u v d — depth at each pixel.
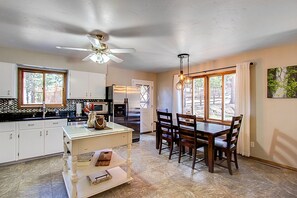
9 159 2.90
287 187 2.24
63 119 3.46
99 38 2.46
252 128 3.28
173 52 3.33
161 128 3.51
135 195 2.05
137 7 1.72
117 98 4.35
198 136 2.86
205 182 2.37
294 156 2.77
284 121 2.88
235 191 2.15
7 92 3.12
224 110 3.94
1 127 2.84
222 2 1.62
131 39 2.61
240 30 2.28
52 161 3.08
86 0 1.59
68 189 2.00
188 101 4.79
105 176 2.20
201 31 2.32
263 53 3.13
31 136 3.11
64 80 4.05
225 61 3.77
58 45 2.93
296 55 2.75
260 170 2.75
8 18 1.96
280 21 2.01
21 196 2.00
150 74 5.85
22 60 3.29
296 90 2.73
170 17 1.93
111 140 2.06
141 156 3.40
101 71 4.41
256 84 3.22
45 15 1.89
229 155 2.60
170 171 2.71
